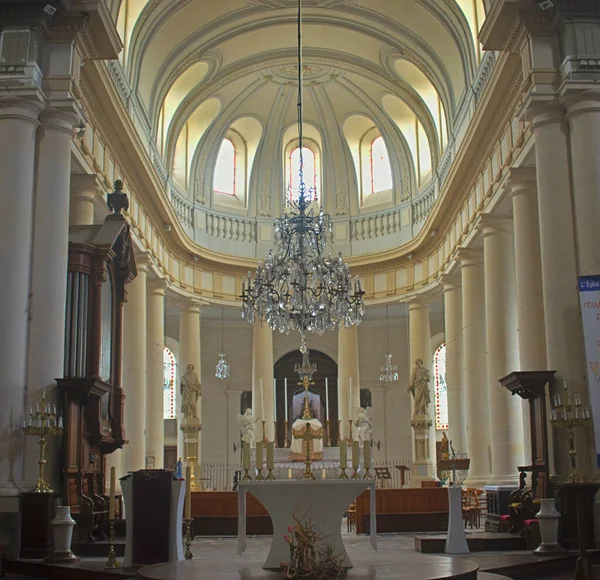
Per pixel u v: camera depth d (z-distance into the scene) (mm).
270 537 17828
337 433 29859
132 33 20312
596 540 12172
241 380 31281
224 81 26188
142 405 21125
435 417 30203
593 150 13422
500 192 18234
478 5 20281
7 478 12281
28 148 13352
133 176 20875
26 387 12836
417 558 11031
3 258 12906
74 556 11555
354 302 17812
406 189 28797
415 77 25406
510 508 13938
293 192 30328
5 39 13539
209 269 27984
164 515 11117
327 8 23234
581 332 13227
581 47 13750
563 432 13000
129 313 21438
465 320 22047
